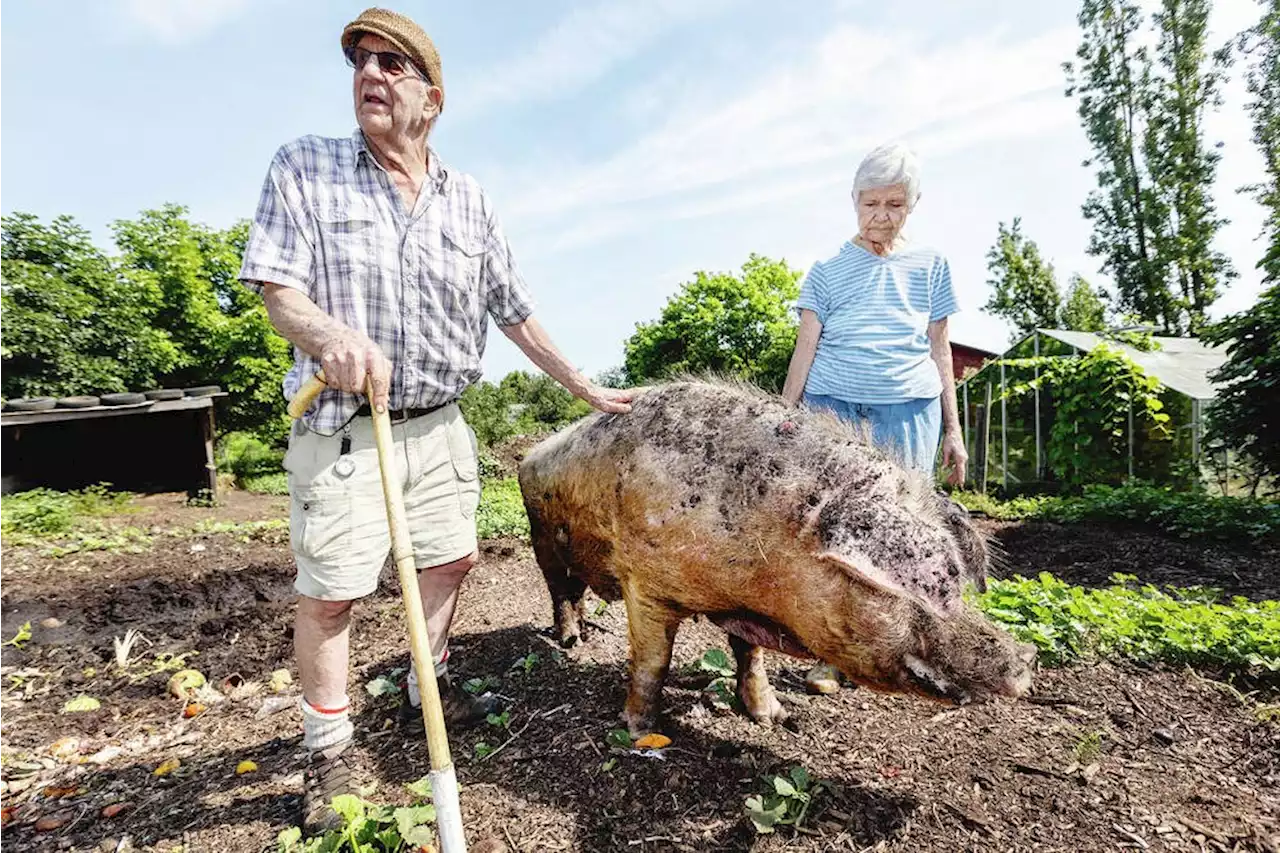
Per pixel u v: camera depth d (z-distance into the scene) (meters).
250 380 23.67
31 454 17.05
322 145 2.47
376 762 2.91
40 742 3.51
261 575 7.02
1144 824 2.39
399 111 2.43
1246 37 25.73
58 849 2.54
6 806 2.92
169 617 5.80
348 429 2.49
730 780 2.60
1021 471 14.69
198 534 9.60
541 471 3.36
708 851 2.26
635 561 2.70
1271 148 25.53
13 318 18.19
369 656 4.36
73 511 12.03
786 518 2.36
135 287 22.80
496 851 2.26
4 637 5.20
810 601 2.32
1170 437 11.98
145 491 18.12
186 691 4.07
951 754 2.80
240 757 3.19
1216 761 2.83
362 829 2.21
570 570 3.45
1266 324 8.94
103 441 18.44
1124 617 4.09
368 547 2.54
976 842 2.29
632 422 2.88
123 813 2.76
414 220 2.54
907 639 2.22
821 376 3.44
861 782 2.59
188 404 15.73
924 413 3.39
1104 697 3.35
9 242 20.88
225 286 25.83
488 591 5.77
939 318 3.46
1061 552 7.96
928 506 2.41
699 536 2.50
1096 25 27.38
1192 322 26.66
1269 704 3.29
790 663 3.71
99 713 3.85
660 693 2.92
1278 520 7.86
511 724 3.13
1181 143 26.28
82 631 5.39
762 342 25.81
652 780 2.61
